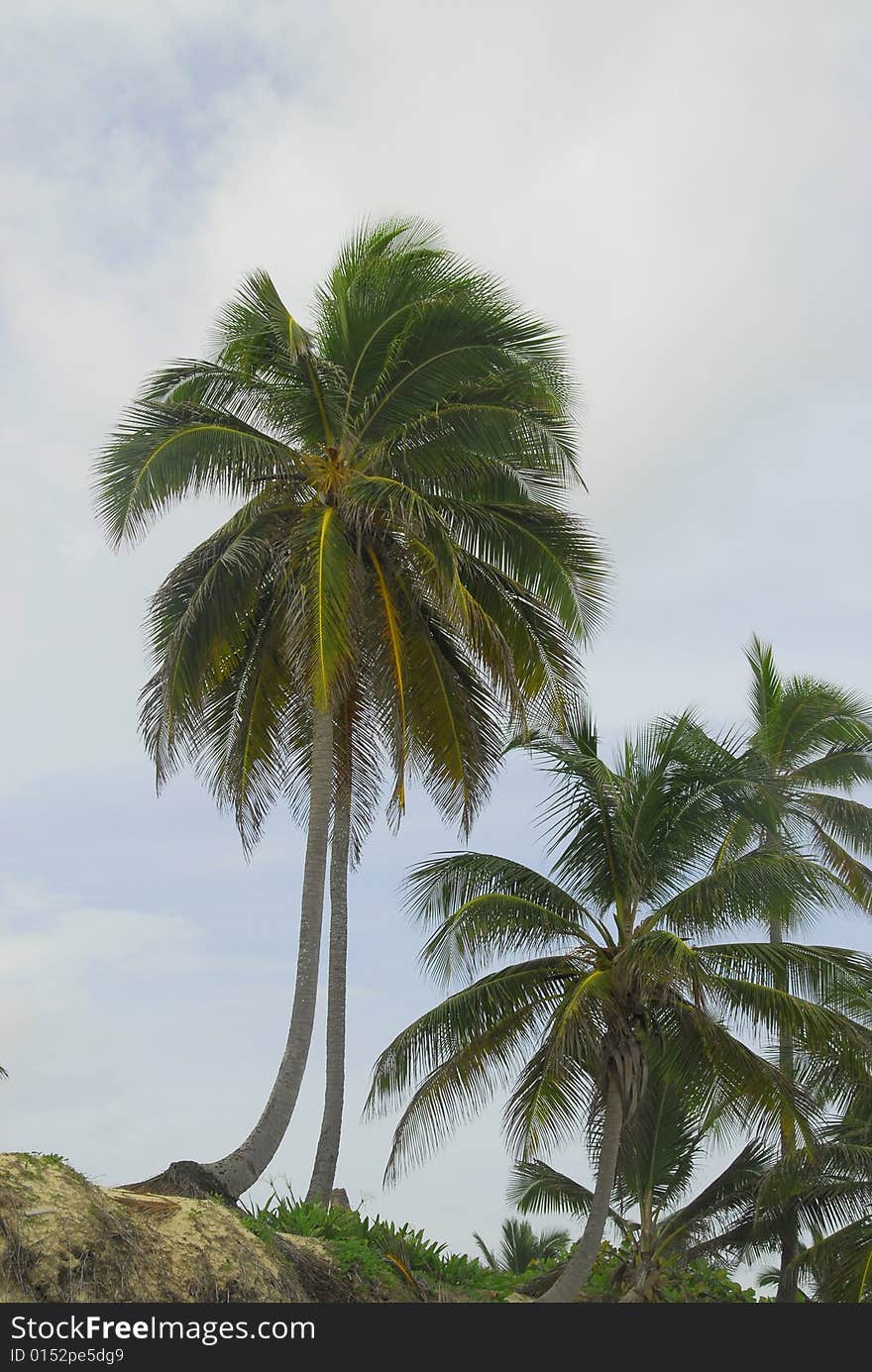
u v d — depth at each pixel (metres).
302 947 20.30
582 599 21.84
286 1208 20.95
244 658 22.81
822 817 31.28
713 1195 28.97
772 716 32.31
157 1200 16.28
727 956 21.98
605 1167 21.69
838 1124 26.97
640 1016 22.20
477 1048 21.92
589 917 22.89
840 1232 26.30
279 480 21.92
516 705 20.98
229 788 22.94
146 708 20.94
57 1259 13.48
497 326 21.83
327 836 20.97
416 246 23.17
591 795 22.88
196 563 20.95
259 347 21.61
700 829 22.75
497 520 21.95
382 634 21.53
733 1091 21.55
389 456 21.84
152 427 20.97
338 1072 24.17
